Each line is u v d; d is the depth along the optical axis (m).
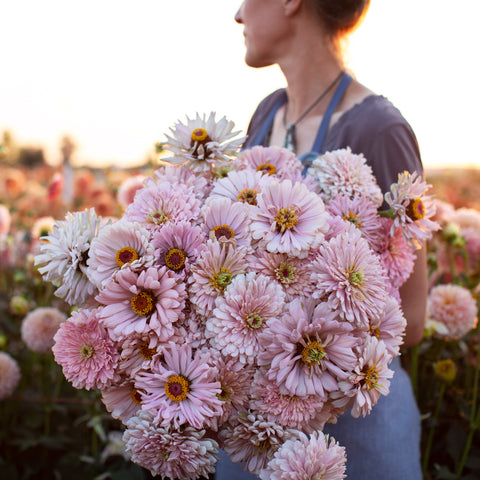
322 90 1.27
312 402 0.75
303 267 0.79
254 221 0.81
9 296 2.36
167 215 0.83
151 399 0.74
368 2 1.24
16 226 2.92
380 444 1.14
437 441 1.87
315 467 0.71
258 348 0.76
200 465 0.74
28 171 4.02
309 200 0.81
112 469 1.79
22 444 1.84
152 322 0.74
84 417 1.89
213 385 0.73
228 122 0.92
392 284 0.99
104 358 0.77
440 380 1.80
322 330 0.74
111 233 0.79
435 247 1.90
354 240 0.80
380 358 0.77
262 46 1.27
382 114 1.13
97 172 3.75
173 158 0.92
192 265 0.77
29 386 2.13
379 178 1.12
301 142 1.28
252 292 0.76
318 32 1.23
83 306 0.85
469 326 1.69
